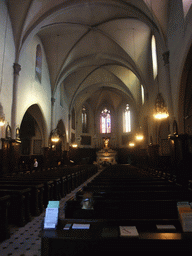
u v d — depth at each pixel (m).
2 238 3.84
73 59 19.45
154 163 16.00
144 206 3.50
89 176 16.81
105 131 33.72
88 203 3.51
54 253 1.96
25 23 12.09
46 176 8.70
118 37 16.47
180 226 2.26
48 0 12.20
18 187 5.57
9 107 11.48
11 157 11.28
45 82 17.88
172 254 1.87
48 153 17.92
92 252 1.93
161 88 12.96
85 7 13.67
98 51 19.36
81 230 2.14
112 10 13.93
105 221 2.37
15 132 11.75
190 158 9.70
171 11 10.46
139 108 24.48
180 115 10.07
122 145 32.38
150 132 17.70
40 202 5.95
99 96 32.00
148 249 1.89
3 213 3.93
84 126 32.88
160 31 11.36
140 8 11.83
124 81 24.42
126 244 1.91
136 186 4.87
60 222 2.37
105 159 29.78
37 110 16.89
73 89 25.50
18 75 12.20
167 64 11.18
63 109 23.92
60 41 17.02
